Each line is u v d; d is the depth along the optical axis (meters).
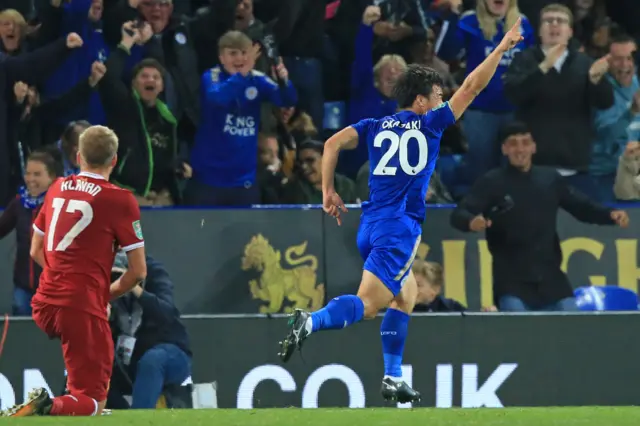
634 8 36.38
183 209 30.95
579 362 29.45
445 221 31.66
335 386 29.05
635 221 32.09
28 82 31.94
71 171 30.88
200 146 32.47
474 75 19.53
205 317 28.84
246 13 33.25
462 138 33.72
